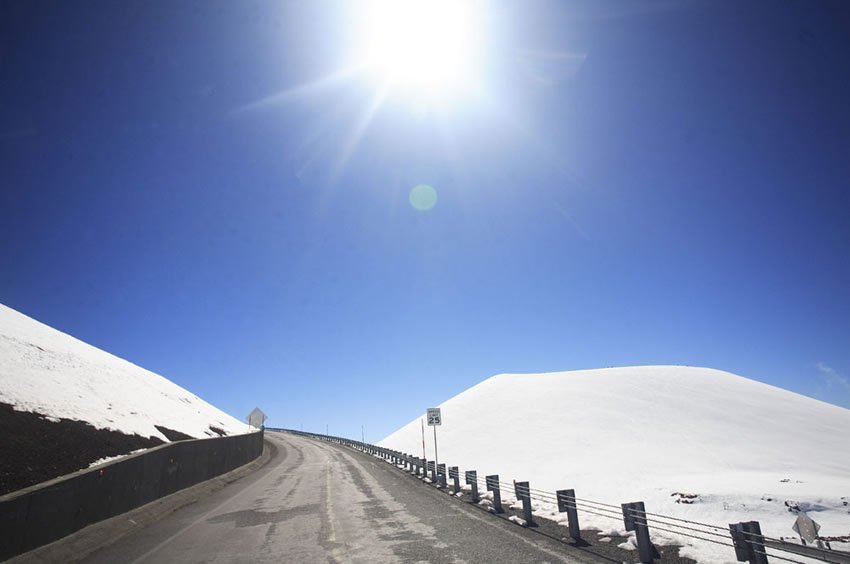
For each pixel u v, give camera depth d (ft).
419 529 30.09
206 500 48.57
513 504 40.24
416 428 207.72
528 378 233.96
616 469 107.04
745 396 184.65
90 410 54.49
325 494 50.26
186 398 135.23
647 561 20.26
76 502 28.22
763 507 57.31
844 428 153.69
